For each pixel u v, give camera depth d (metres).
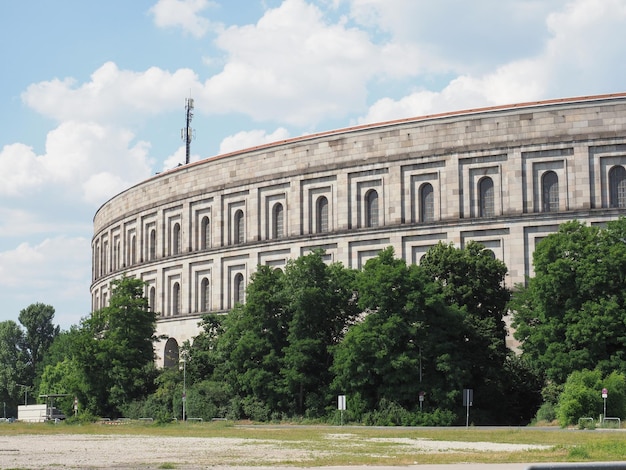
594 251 76.62
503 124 92.94
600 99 89.31
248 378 90.81
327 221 103.44
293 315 91.31
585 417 70.00
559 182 90.25
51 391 163.75
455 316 82.19
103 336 112.38
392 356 81.25
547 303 77.38
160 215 125.25
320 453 45.62
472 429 69.69
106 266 146.38
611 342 74.81
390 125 99.06
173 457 44.19
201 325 106.94
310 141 105.06
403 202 97.44
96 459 43.53
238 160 112.75
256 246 109.12
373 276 83.88
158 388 103.06
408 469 35.09
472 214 93.56
